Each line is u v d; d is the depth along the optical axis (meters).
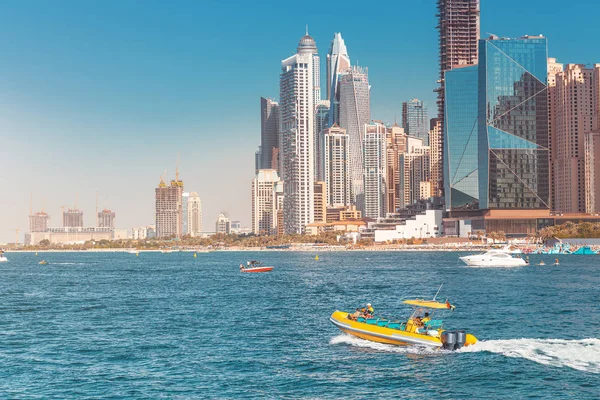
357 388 63.56
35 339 90.50
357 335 83.31
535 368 68.81
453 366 70.12
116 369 71.75
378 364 71.94
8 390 63.88
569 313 107.38
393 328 81.25
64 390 63.78
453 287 157.12
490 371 68.00
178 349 82.00
